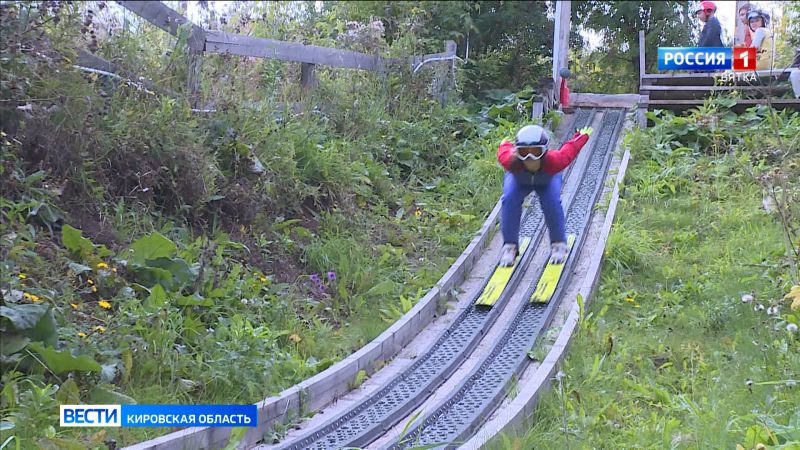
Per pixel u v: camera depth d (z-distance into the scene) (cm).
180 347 571
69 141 674
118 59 760
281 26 1227
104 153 695
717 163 1054
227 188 780
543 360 634
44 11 668
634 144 1137
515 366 633
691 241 877
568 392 570
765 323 667
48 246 616
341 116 1062
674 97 1329
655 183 1027
